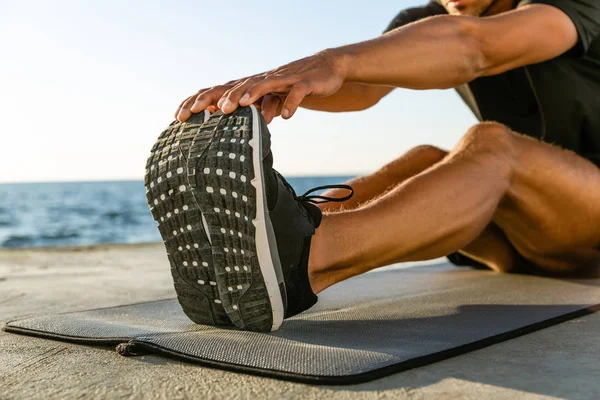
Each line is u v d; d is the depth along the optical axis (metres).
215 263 1.03
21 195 47.94
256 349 0.97
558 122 1.71
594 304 1.40
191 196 1.01
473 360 0.94
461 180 1.25
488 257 2.06
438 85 1.32
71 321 1.29
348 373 0.82
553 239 1.67
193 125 1.06
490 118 1.95
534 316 1.26
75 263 3.29
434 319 1.25
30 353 1.04
